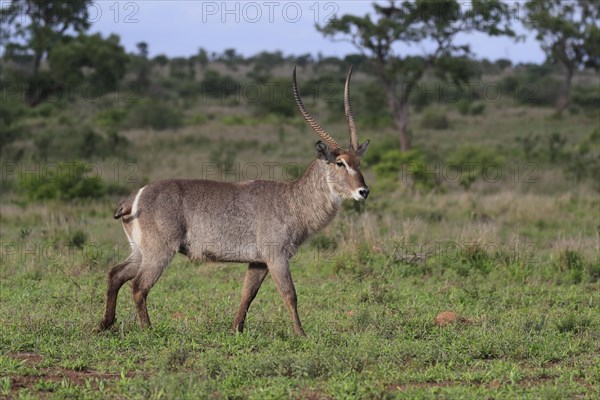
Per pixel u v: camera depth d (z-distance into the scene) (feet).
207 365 78.89
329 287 127.44
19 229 188.34
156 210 94.84
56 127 466.70
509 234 185.06
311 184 99.50
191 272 140.46
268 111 607.78
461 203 234.58
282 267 96.58
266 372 78.38
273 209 97.50
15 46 606.96
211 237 96.32
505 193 249.55
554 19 569.64
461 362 85.51
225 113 636.48
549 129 502.79
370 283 124.77
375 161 366.43
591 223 208.13
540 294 124.57
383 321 100.01
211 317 102.89
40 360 82.23
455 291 124.36
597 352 91.20
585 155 366.22
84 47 594.65
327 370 78.95
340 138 449.48
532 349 90.02
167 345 88.63
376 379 77.00
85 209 225.15
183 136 447.42
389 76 370.12
